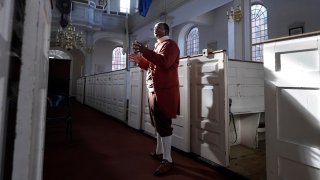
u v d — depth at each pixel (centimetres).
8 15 66
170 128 250
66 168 252
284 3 919
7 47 67
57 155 298
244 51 700
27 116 80
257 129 331
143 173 241
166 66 230
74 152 312
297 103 166
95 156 296
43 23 109
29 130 81
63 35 1066
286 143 172
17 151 78
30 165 84
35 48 82
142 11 1126
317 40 153
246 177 223
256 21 1084
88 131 449
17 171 78
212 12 1307
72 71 1516
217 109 256
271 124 182
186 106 300
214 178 229
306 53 160
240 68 319
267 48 185
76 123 536
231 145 347
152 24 1246
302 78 161
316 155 154
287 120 172
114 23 1509
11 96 78
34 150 96
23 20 80
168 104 240
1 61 61
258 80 338
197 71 289
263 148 332
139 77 442
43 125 130
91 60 1470
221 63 251
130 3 1502
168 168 242
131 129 470
